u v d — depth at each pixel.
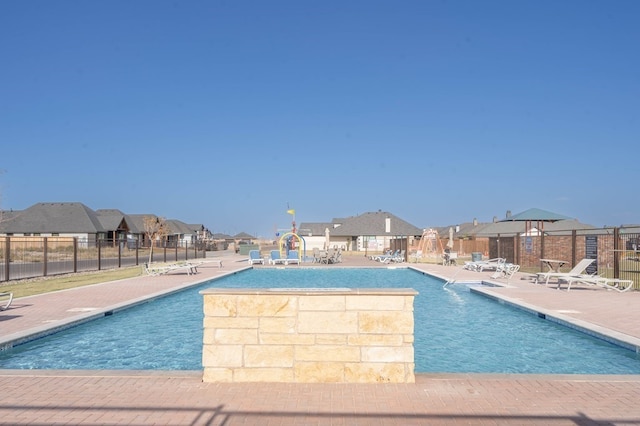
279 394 5.20
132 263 32.56
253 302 5.67
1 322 9.84
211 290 5.70
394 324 5.64
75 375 5.90
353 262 35.34
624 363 8.12
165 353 8.80
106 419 4.53
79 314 10.78
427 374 5.95
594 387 5.47
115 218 62.84
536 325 11.45
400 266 29.69
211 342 5.67
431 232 45.06
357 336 5.63
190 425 4.40
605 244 25.59
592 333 9.11
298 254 35.00
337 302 5.66
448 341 9.84
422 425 4.39
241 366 5.63
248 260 37.38
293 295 5.66
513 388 5.43
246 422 4.46
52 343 9.40
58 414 4.65
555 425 4.41
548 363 8.17
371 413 4.67
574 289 16.56
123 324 11.50
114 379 5.76
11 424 4.41
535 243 27.97
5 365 7.99
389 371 5.61
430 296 16.78
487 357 8.57
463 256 48.69
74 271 23.42
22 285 17.98
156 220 62.78
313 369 5.61
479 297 16.08
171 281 18.97
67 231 55.22
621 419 4.55
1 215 45.12
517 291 15.90
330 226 80.12
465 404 4.92
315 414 4.65
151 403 4.94
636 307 12.05
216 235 128.00
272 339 5.64
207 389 5.38
